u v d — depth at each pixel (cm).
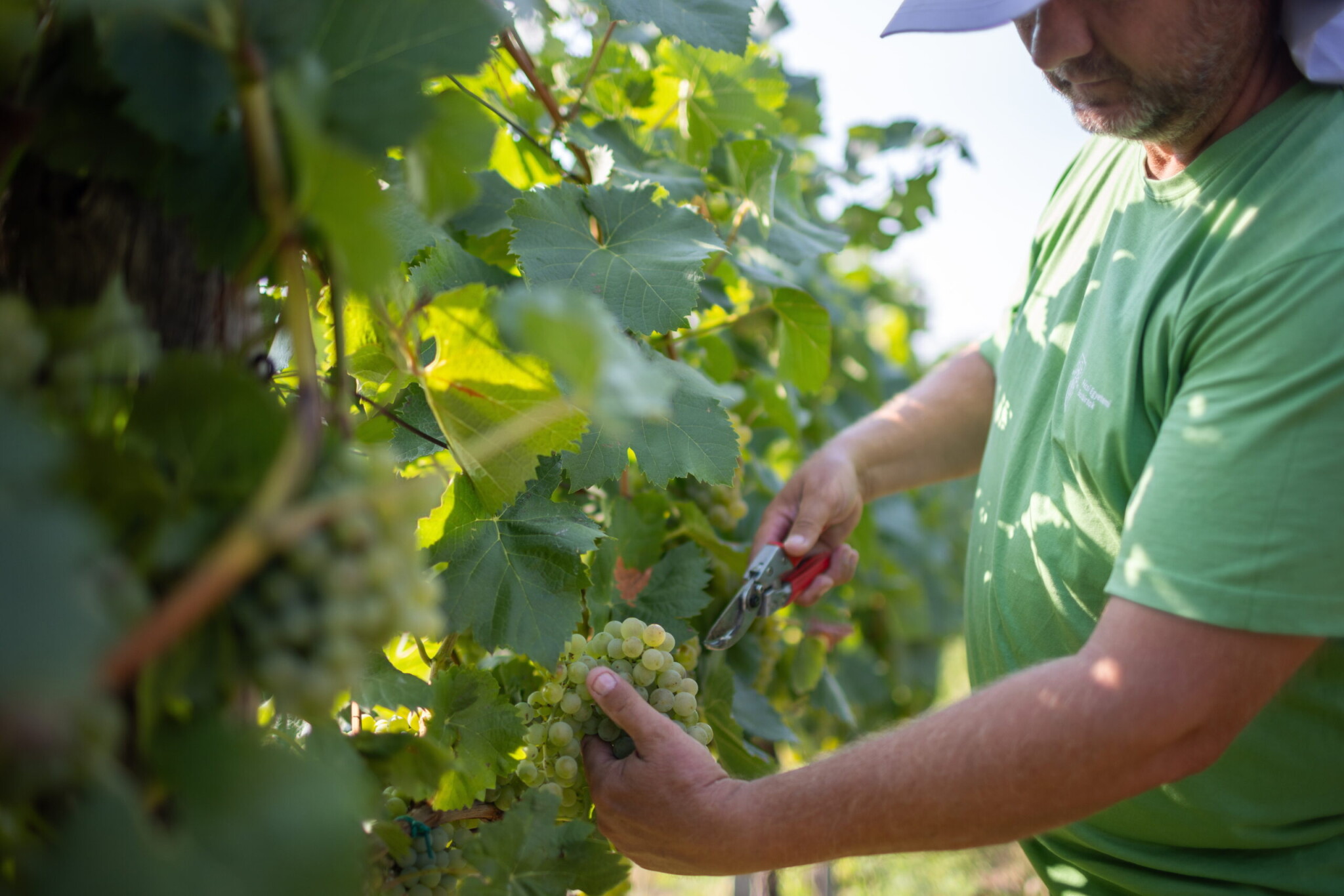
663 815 120
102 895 53
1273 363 107
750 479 234
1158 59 127
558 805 110
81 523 51
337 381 82
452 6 77
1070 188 179
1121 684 106
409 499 66
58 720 47
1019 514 158
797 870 447
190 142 70
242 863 59
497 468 112
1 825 55
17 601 45
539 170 177
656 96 193
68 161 71
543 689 134
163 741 62
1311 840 134
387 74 75
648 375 66
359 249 66
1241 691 107
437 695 118
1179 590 107
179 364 66
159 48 69
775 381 244
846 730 357
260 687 67
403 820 110
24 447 51
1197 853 141
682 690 134
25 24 66
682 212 150
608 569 158
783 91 192
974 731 109
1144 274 136
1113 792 108
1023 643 154
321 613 63
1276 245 114
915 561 429
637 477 182
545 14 166
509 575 125
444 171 81
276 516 59
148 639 55
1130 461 132
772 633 198
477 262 150
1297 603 103
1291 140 122
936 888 444
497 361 100
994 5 126
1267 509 104
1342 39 123
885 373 420
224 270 75
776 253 189
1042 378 160
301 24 71
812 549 188
